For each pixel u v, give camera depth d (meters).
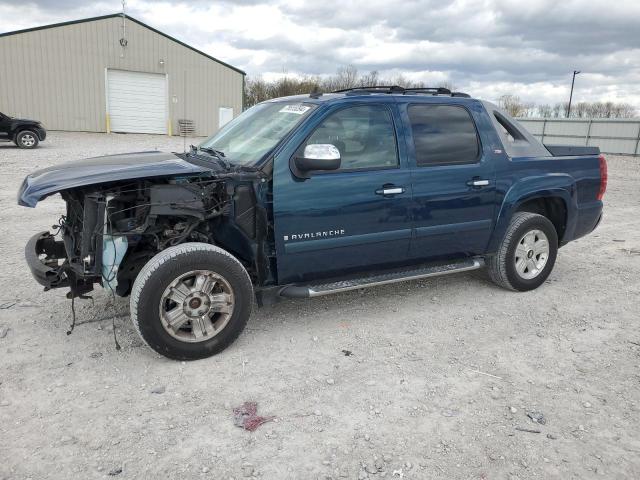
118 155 4.76
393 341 4.37
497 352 4.23
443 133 4.84
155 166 3.89
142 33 30.12
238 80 33.53
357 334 4.48
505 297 5.44
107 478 2.72
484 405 3.48
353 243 4.41
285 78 44.75
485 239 5.16
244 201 4.02
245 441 3.05
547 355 4.21
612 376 3.91
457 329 4.64
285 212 4.09
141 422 3.19
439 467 2.88
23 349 4.02
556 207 5.71
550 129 33.66
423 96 4.84
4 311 4.70
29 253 4.21
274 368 3.87
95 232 3.72
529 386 3.74
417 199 4.62
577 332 4.66
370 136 4.48
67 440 2.99
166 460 2.87
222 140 4.89
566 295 5.57
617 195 13.51
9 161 15.45
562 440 3.15
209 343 3.93
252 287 4.09
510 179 5.16
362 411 3.37
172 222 4.12
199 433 3.11
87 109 29.70
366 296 5.36
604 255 7.29
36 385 3.54
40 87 28.38
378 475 2.80
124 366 3.82
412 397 3.55
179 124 30.28
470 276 6.09
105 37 29.25
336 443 3.05
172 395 3.48
